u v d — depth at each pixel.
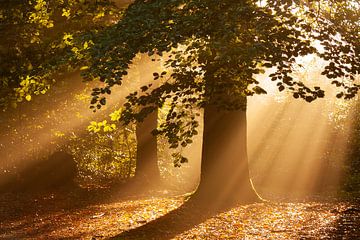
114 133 27.22
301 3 10.33
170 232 12.49
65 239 12.23
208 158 15.97
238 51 8.41
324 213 14.08
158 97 9.73
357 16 10.41
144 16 8.73
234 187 15.90
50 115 22.12
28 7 13.55
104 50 8.45
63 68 13.83
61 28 15.50
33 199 19.67
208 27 8.50
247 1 9.15
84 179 26.05
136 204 16.84
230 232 12.08
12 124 21.89
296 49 8.74
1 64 13.43
